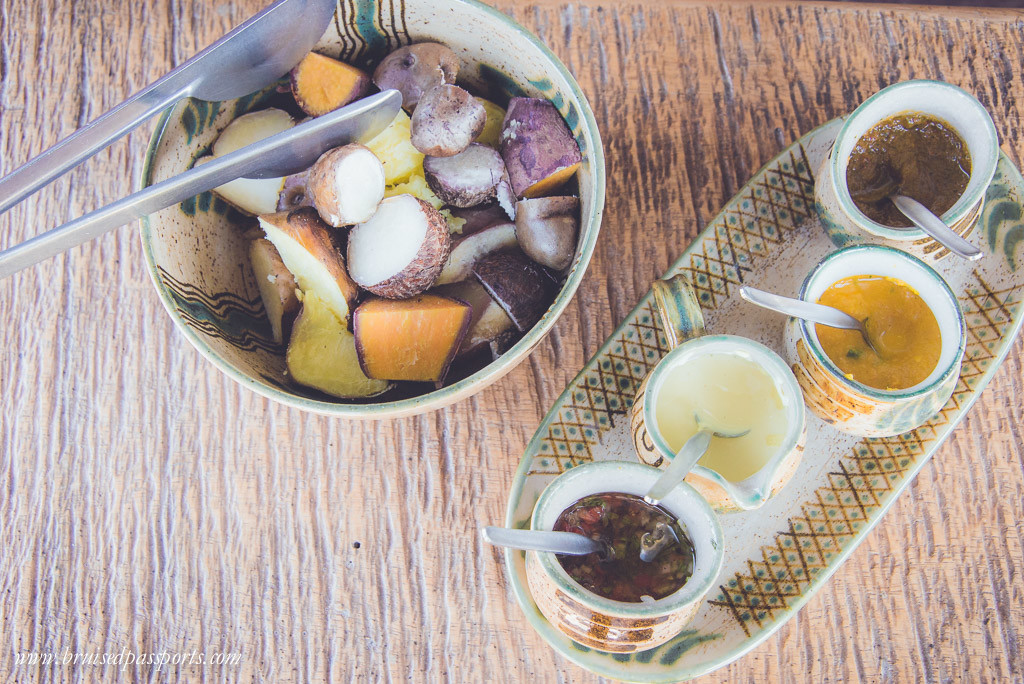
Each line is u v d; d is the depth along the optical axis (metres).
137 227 0.67
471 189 0.58
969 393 0.62
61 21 0.69
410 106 0.60
